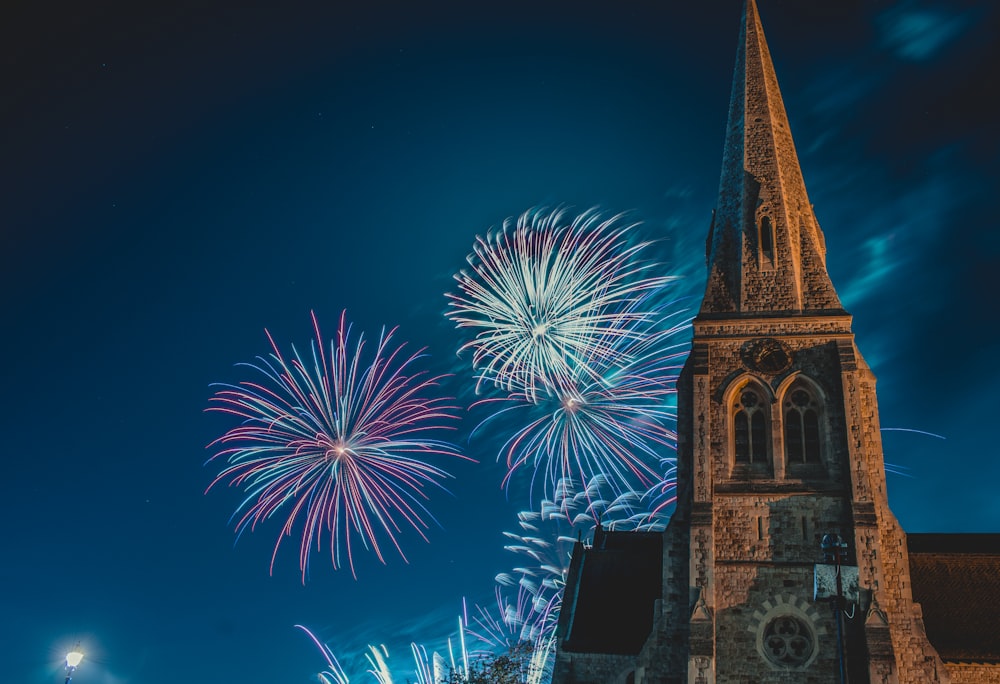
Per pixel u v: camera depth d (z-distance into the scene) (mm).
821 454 56594
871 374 58719
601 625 63250
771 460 56688
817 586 41250
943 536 65438
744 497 55906
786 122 69250
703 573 54094
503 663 67000
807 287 61156
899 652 51312
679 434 60562
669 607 55594
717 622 53375
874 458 56000
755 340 59594
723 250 63812
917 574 59219
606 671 61031
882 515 54375
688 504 58000
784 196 64188
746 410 58531
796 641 52406
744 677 52125
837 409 57094
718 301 61938
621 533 73000
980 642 53969
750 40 72000
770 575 53938
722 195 66750
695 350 60094
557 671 61500
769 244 62625
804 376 58125
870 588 52000
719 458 57188
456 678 67750
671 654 54500
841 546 41188
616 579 66250
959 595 57375
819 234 67125
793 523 54875
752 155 66438
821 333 58969
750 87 69625
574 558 68375
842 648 40250
